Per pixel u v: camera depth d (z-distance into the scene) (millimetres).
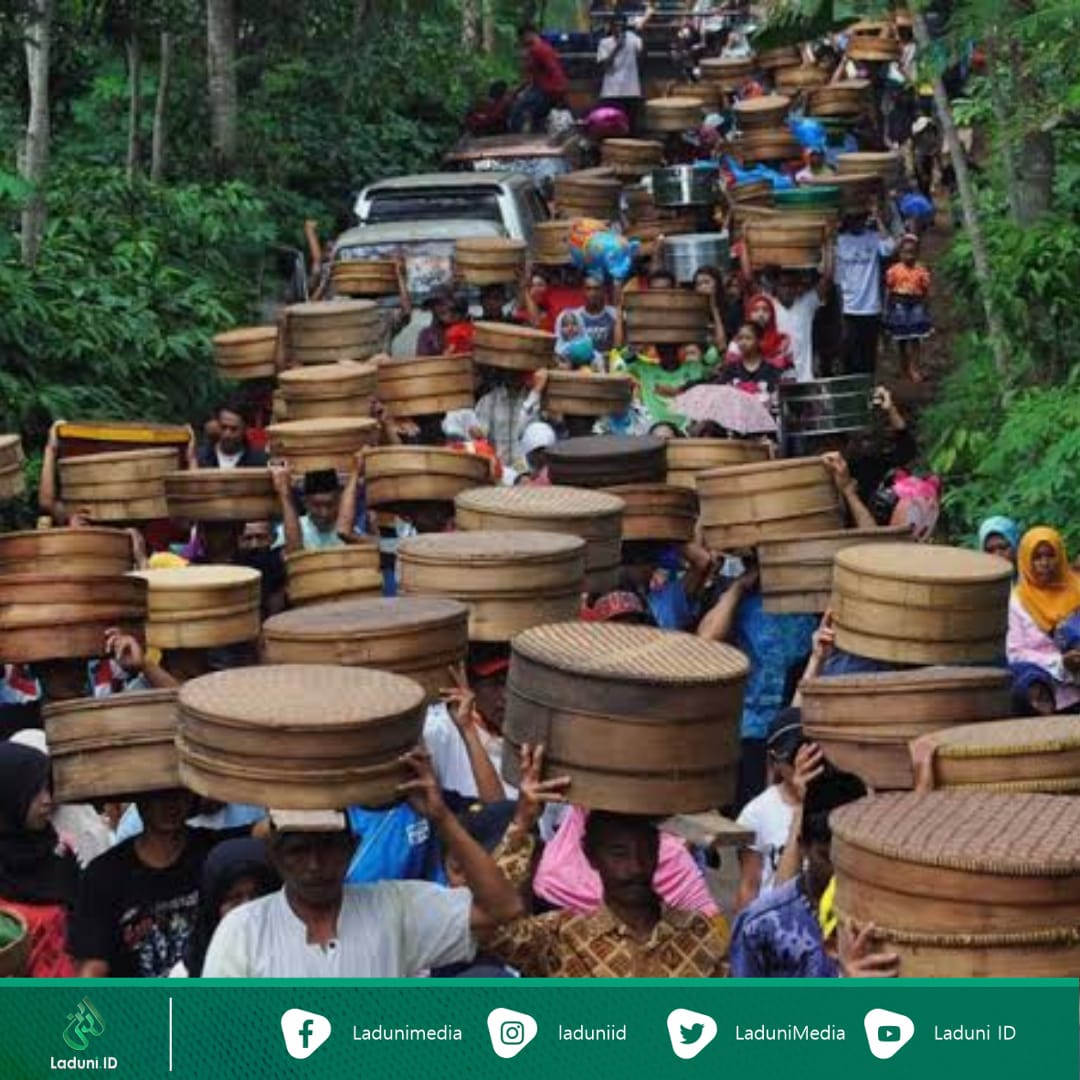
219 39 65000
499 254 47375
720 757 17250
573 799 17203
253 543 31891
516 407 39969
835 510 27875
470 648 23188
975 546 37969
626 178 63094
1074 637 28375
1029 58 42094
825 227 47500
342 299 50250
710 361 45688
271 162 67000
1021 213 43438
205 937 19203
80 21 57688
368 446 33219
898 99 72188
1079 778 17531
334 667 18312
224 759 17016
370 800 16984
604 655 17531
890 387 55344
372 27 74500
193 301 51406
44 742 23141
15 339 45594
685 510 29453
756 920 17000
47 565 25188
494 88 77625
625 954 17000
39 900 20969
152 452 32188
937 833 15133
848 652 24188
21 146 57656
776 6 46219
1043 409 37406
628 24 80625
